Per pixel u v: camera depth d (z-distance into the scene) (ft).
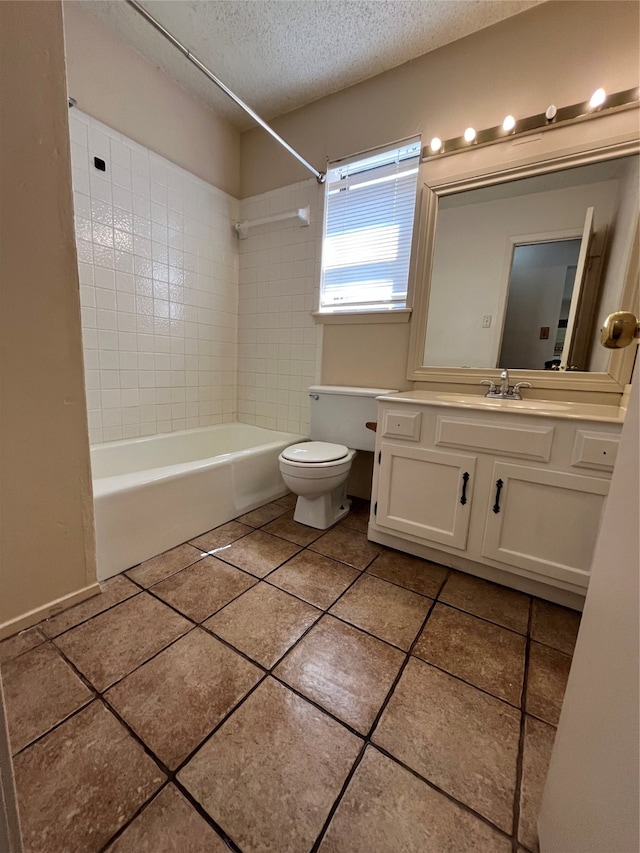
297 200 7.68
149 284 6.99
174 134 7.01
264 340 8.55
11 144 3.10
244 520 6.46
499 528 4.52
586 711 1.67
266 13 5.37
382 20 5.42
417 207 6.34
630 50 4.71
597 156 4.96
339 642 3.68
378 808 2.31
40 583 3.78
